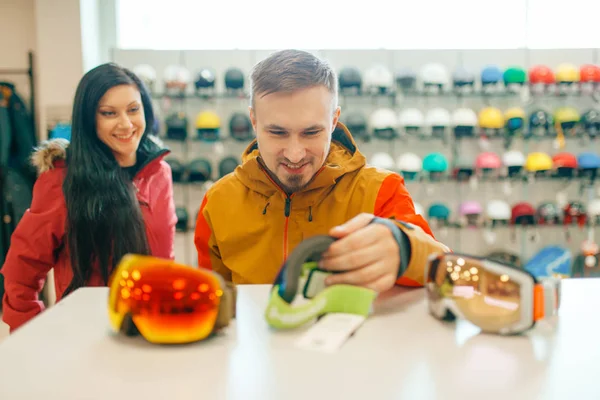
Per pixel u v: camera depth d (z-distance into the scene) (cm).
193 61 378
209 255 120
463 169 356
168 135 348
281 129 83
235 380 43
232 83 349
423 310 64
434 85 356
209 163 359
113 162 138
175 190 374
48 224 131
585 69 360
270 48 379
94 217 126
